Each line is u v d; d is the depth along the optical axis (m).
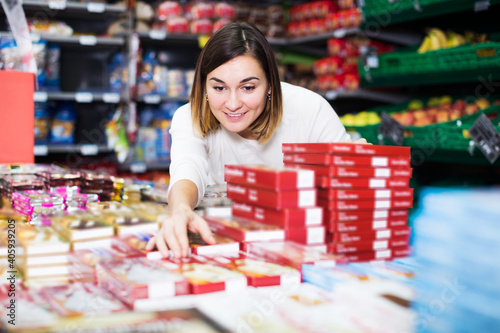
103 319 0.68
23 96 2.15
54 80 4.38
